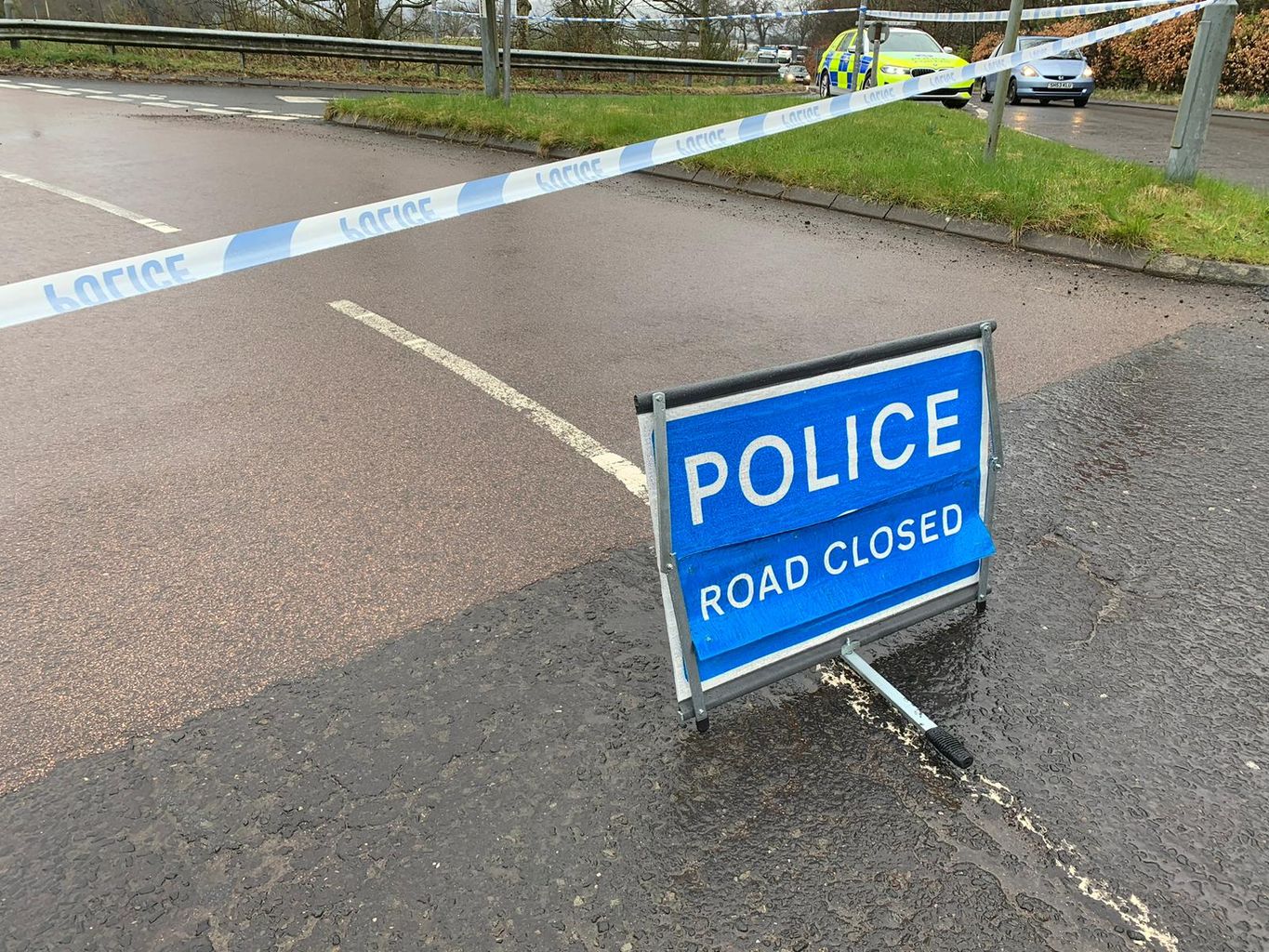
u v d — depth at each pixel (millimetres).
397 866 2057
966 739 2479
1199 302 6281
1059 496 3732
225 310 5551
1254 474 3926
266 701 2512
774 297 6152
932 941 1916
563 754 2381
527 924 1933
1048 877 2072
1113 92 25062
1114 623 2967
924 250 7539
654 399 2244
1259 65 20641
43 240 6602
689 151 5430
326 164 10125
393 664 2670
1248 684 2695
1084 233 7379
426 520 3395
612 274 6578
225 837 2113
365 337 5172
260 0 22578
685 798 2266
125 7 21641
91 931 1893
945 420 2857
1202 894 2039
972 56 33094
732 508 2459
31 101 13953
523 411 4297
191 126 12516
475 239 7480
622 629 2857
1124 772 2373
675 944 1898
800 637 2635
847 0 39750
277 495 3531
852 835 2170
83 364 4699
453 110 12805
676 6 27891
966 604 3068
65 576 3008
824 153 10172
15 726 2398
